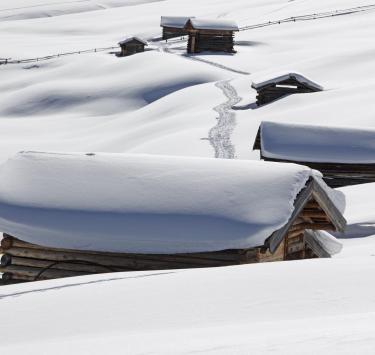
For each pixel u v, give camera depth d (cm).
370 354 1057
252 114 15162
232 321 2006
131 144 15112
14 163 4294
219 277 2556
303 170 3841
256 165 3975
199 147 12788
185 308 2206
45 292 2712
